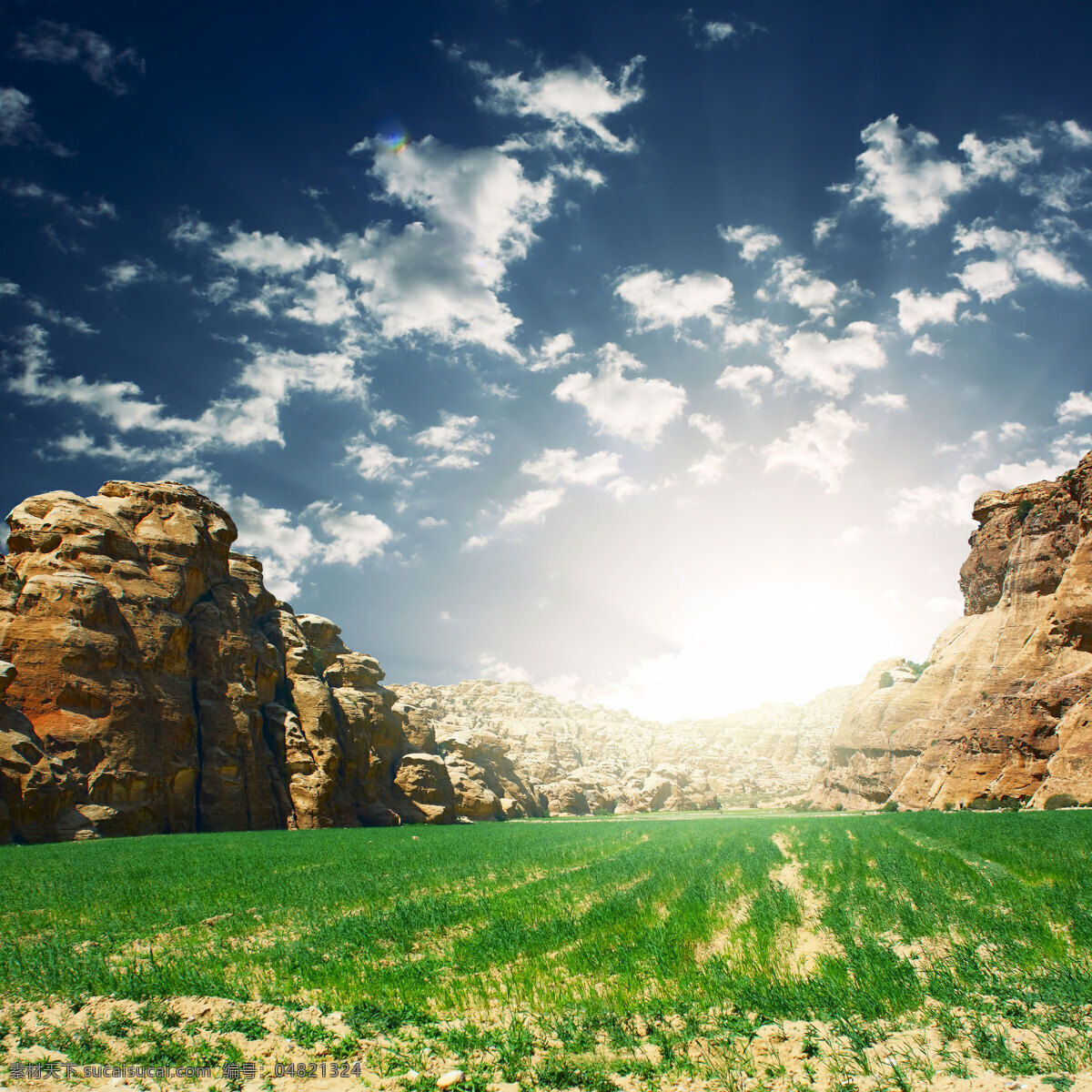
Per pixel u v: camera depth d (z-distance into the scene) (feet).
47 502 259.19
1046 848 97.76
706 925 60.13
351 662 374.63
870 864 94.99
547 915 66.69
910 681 439.63
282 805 272.51
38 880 87.92
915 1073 32.22
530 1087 33.09
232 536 319.47
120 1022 38.45
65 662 216.95
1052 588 326.65
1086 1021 36.58
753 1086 32.58
